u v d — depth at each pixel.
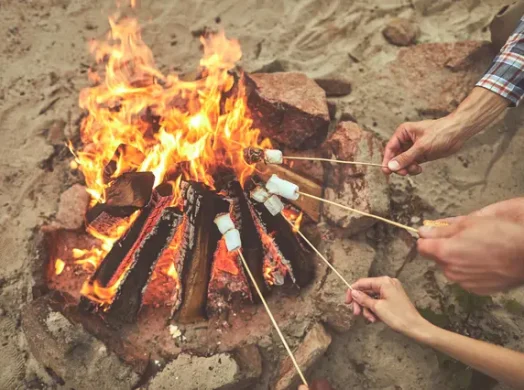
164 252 0.82
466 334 0.88
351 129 0.96
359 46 1.21
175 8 1.26
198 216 0.77
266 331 0.83
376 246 0.94
